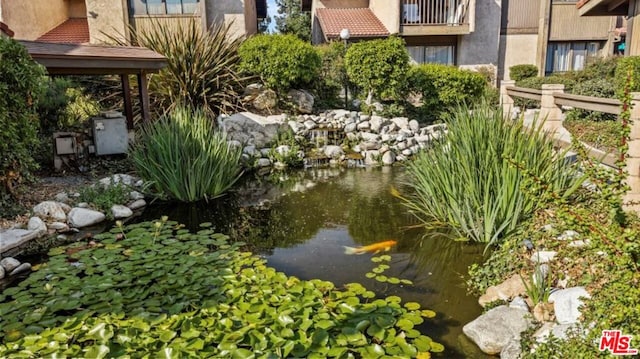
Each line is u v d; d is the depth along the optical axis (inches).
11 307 117.3
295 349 98.0
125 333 103.0
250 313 112.3
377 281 139.1
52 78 309.0
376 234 180.5
